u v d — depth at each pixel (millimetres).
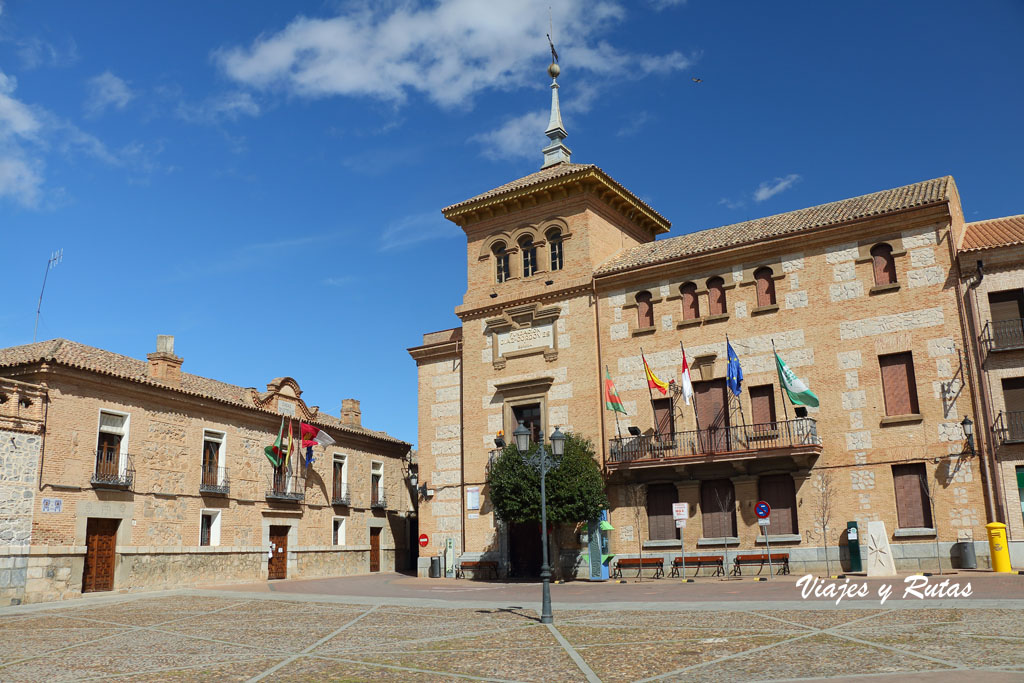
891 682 9719
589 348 32719
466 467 34781
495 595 24781
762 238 29609
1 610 23391
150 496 30672
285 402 39031
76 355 30344
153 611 22453
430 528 35750
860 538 26531
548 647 13836
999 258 25812
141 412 30641
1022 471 24500
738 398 29328
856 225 28062
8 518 25156
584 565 30547
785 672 10719
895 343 27047
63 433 27328
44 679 12203
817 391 28094
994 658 10883
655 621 16516
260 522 36344
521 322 34562
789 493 28250
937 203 26656
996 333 25359
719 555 28609
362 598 24672
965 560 24828
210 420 34188
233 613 21500
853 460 27094
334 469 42281
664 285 31812
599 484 29594
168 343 33219
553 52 41469
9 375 27391
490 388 34875
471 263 36781
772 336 29219
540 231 35062
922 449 26078
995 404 25094
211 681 11703
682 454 29828
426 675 11656
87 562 27969
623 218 36875
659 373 31188
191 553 32281
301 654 14008
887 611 16109
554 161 39906
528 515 29000
